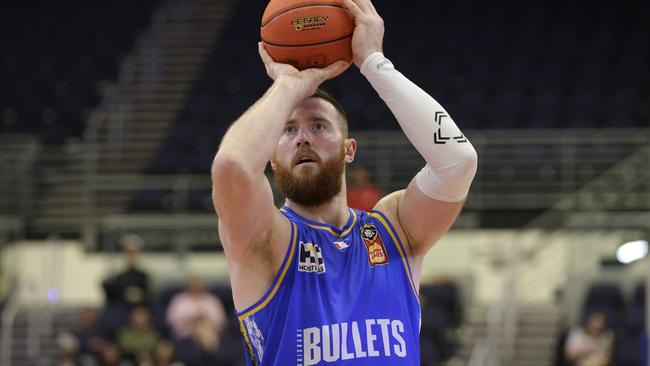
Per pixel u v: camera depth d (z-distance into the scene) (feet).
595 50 137.39
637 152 98.73
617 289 88.12
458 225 92.94
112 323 82.94
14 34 149.59
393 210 22.11
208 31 142.10
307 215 21.48
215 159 19.24
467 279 90.89
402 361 19.99
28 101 131.64
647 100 125.18
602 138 97.35
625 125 118.32
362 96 123.24
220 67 134.82
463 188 21.20
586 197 96.73
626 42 139.03
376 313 20.26
